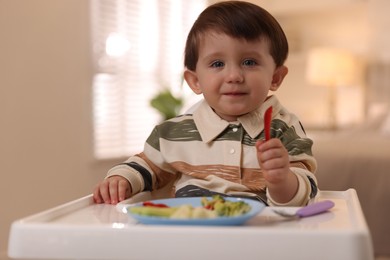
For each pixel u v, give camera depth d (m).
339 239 0.45
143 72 3.24
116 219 0.61
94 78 2.78
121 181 0.79
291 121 0.87
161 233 0.47
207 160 0.82
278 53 0.86
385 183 1.87
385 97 3.98
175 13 3.54
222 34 0.81
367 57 4.05
